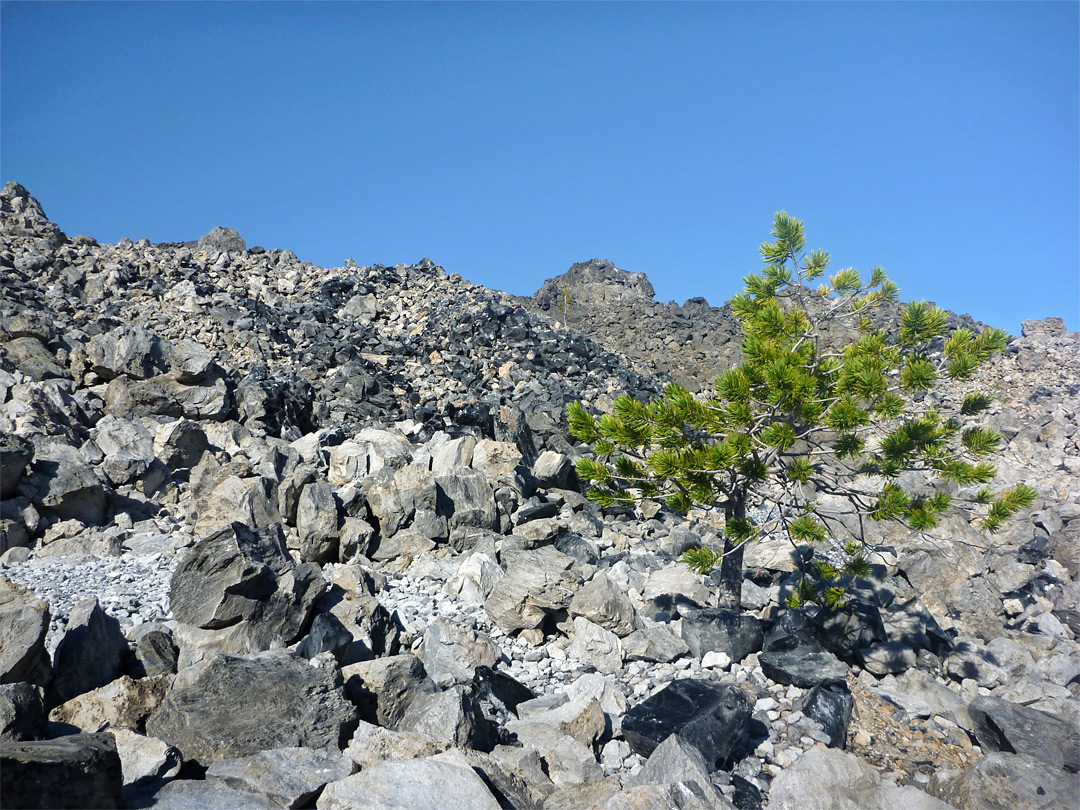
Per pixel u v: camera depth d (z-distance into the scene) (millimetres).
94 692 9016
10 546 15625
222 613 11453
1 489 16266
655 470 12805
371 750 8227
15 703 7465
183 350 27516
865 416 12445
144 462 19516
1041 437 35688
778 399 12586
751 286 14375
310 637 11273
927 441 12766
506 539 17875
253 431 25297
